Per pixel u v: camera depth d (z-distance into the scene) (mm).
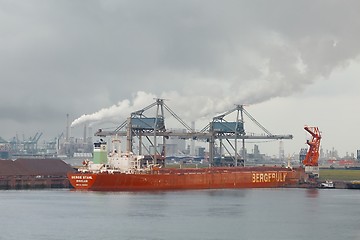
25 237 193000
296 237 194500
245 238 192125
